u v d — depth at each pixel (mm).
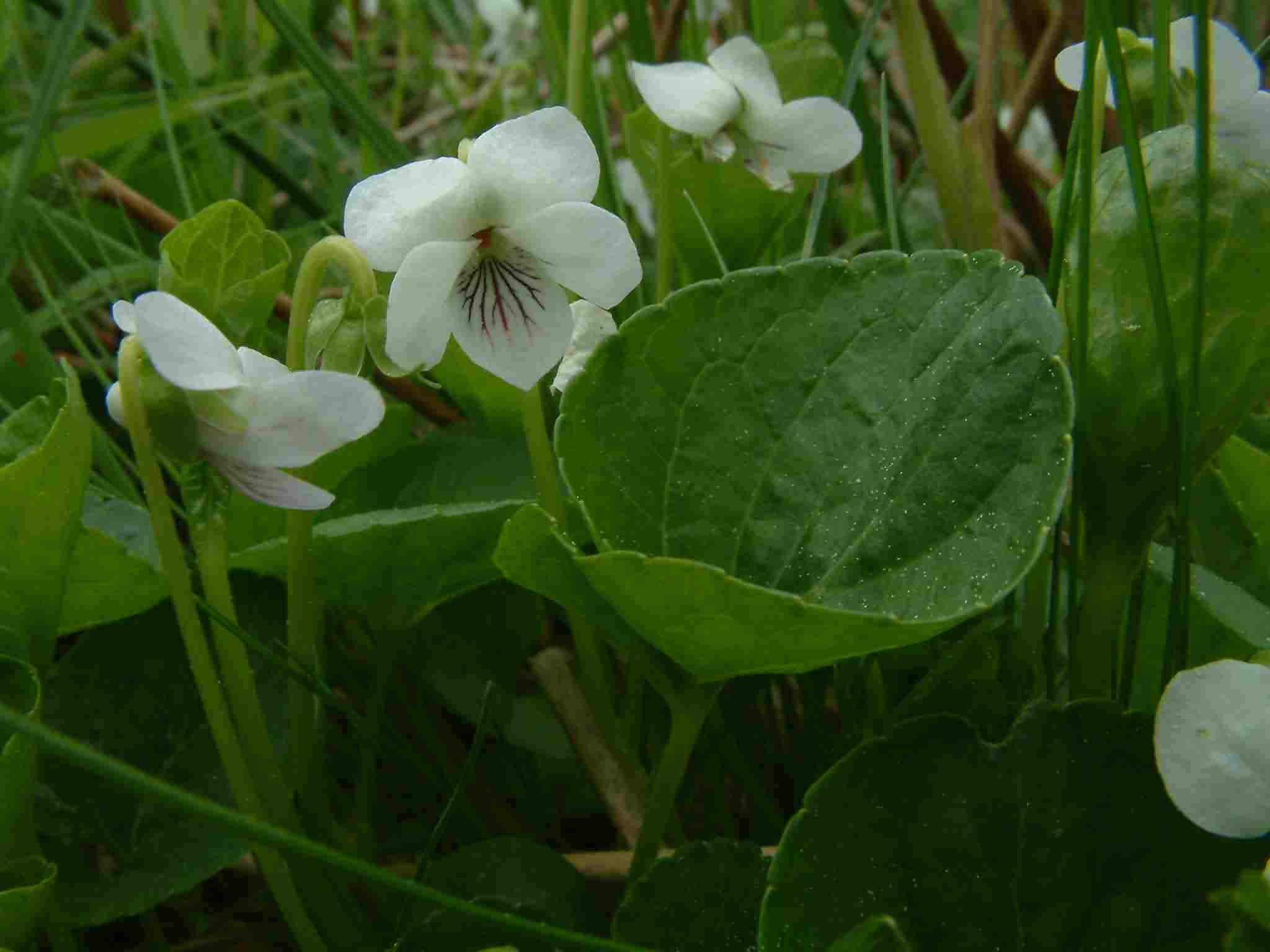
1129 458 98
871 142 169
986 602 85
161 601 115
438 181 96
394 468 132
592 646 123
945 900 89
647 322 101
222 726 96
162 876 103
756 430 102
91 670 112
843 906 88
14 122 185
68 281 190
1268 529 113
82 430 94
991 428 94
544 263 99
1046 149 254
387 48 342
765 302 103
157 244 201
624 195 210
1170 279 97
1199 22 88
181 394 89
